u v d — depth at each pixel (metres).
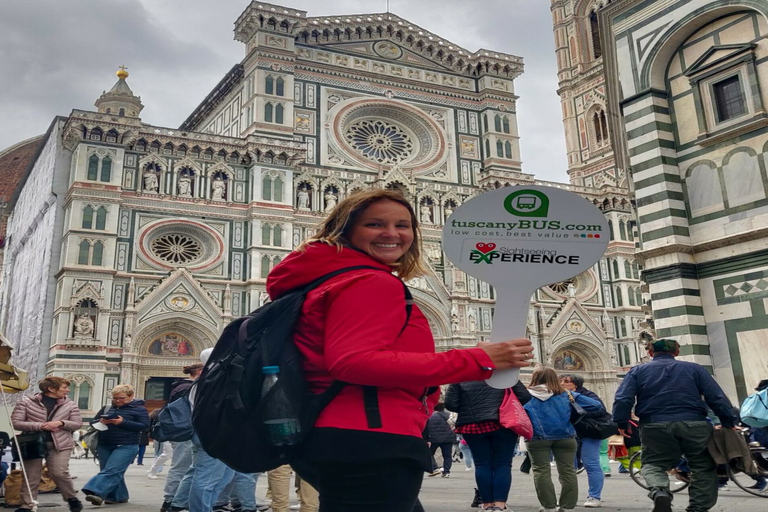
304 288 3.67
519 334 4.02
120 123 51.19
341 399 3.42
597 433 12.25
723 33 20.42
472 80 66.62
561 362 60.28
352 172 58.69
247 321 3.74
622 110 22.41
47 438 13.30
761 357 18.23
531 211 4.13
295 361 3.45
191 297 50.25
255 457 3.52
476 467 11.16
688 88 21.05
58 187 51.09
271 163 55.09
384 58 63.72
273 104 57.00
